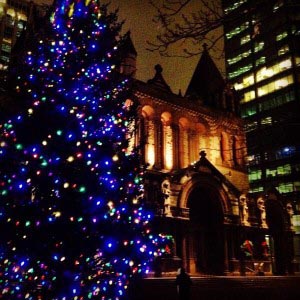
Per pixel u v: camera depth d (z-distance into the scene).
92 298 13.96
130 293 18.34
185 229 29.81
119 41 20.41
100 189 14.30
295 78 69.44
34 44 19.98
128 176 16.20
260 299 22.12
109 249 13.97
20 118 14.84
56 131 14.44
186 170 31.80
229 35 74.12
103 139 15.62
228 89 44.72
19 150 13.99
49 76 16.22
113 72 18.78
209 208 34.47
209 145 38.88
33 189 13.77
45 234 13.12
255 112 74.12
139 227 15.50
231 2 40.09
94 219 13.41
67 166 13.95
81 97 15.81
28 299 13.16
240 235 34.12
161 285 22.53
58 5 22.00
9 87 19.53
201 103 39.59
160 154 34.75
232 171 40.12
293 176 64.25
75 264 13.45
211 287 24.52
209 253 33.31
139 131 33.22
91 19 18.91
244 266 33.09
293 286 27.09
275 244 39.53
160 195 28.09
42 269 13.35
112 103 17.44
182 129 37.41
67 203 13.55
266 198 39.19
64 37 17.58
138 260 14.91
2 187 13.45
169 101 36.62
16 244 12.95
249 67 77.12
